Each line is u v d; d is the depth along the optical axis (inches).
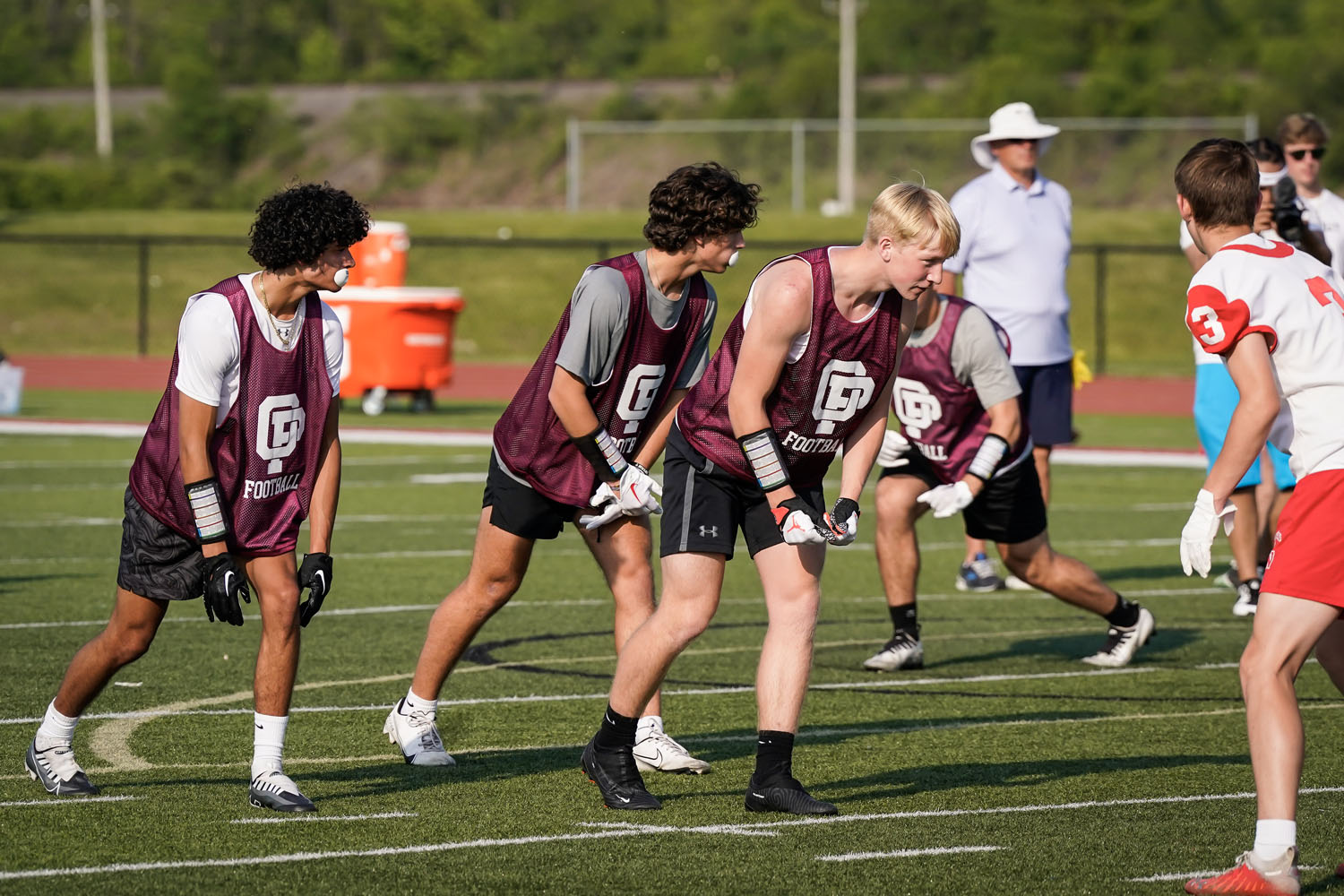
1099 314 2635.3
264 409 469.4
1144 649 786.2
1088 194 4926.2
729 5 7313.0
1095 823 479.8
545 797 509.0
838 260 458.9
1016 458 708.0
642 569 550.9
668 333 512.4
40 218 4153.5
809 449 483.2
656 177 5374.0
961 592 960.3
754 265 3454.7
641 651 489.1
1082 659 762.8
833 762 561.9
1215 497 423.2
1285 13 6624.0
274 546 481.7
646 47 7362.2
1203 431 856.3
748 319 470.0
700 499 486.3
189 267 3629.4
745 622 850.1
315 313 481.7
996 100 5944.9
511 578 542.0
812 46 6904.5
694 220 492.4
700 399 484.1
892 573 732.0
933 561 1080.8
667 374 522.3
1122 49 6530.5
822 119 6107.3
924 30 6894.7
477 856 442.0
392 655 740.7
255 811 485.7
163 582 477.1
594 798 507.2
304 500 485.4
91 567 972.6
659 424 534.9
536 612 866.1
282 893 406.3
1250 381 420.2
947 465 712.4
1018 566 730.2
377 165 5812.0
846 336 462.0
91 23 7706.7
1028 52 6574.8
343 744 579.8
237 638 777.6
